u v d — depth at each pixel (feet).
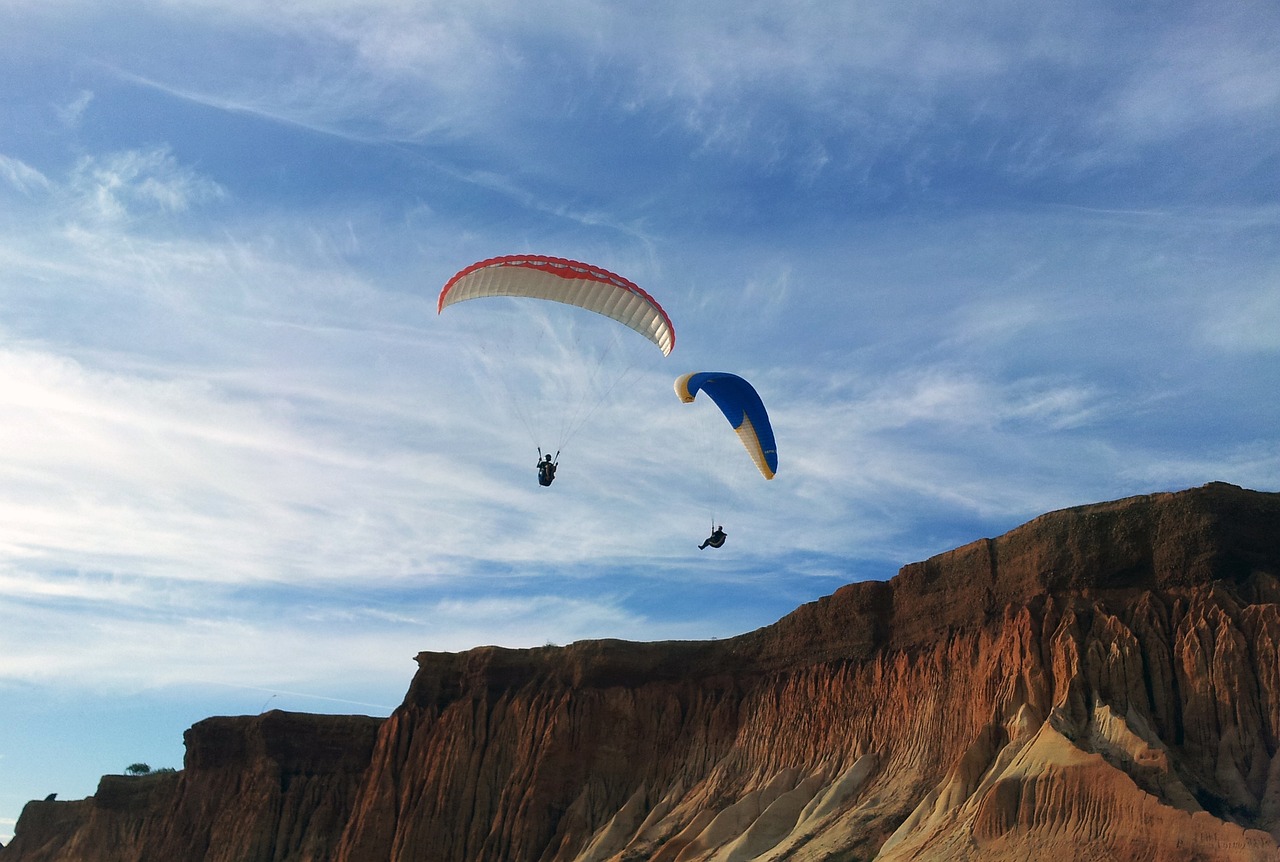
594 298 235.81
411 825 346.33
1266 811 193.06
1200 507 228.22
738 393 252.21
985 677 239.91
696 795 296.71
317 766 443.73
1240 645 211.82
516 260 231.91
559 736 333.83
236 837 428.15
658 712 330.75
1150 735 208.33
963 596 262.88
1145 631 222.48
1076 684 220.02
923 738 251.80
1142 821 191.01
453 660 386.52
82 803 554.46
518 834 322.14
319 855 413.80
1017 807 204.54
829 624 297.12
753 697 309.83
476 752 353.10
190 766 469.98
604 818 318.04
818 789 265.75
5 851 551.18
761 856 248.11
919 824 225.15
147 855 451.94
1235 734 204.95
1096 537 239.09
